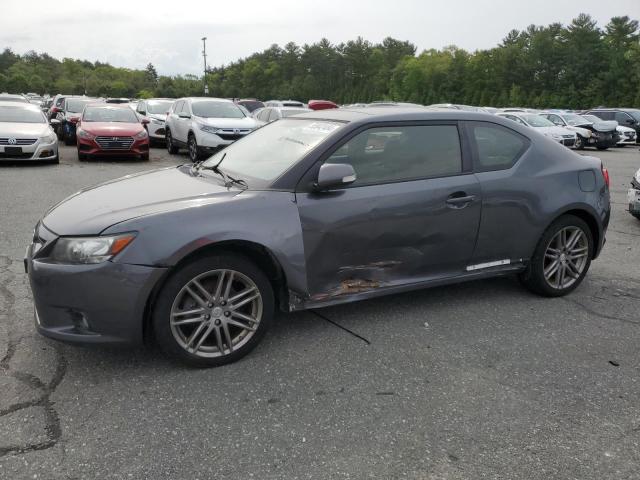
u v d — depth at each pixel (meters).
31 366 3.42
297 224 3.55
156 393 3.15
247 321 3.54
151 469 2.52
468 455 2.67
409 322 4.19
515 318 4.32
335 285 3.80
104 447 2.66
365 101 106.19
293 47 122.69
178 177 4.12
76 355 3.57
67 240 3.17
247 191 3.59
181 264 3.27
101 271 3.10
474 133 4.31
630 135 26.42
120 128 14.45
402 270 4.03
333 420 2.93
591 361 3.65
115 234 3.14
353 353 3.68
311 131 4.06
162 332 3.28
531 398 3.18
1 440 2.70
